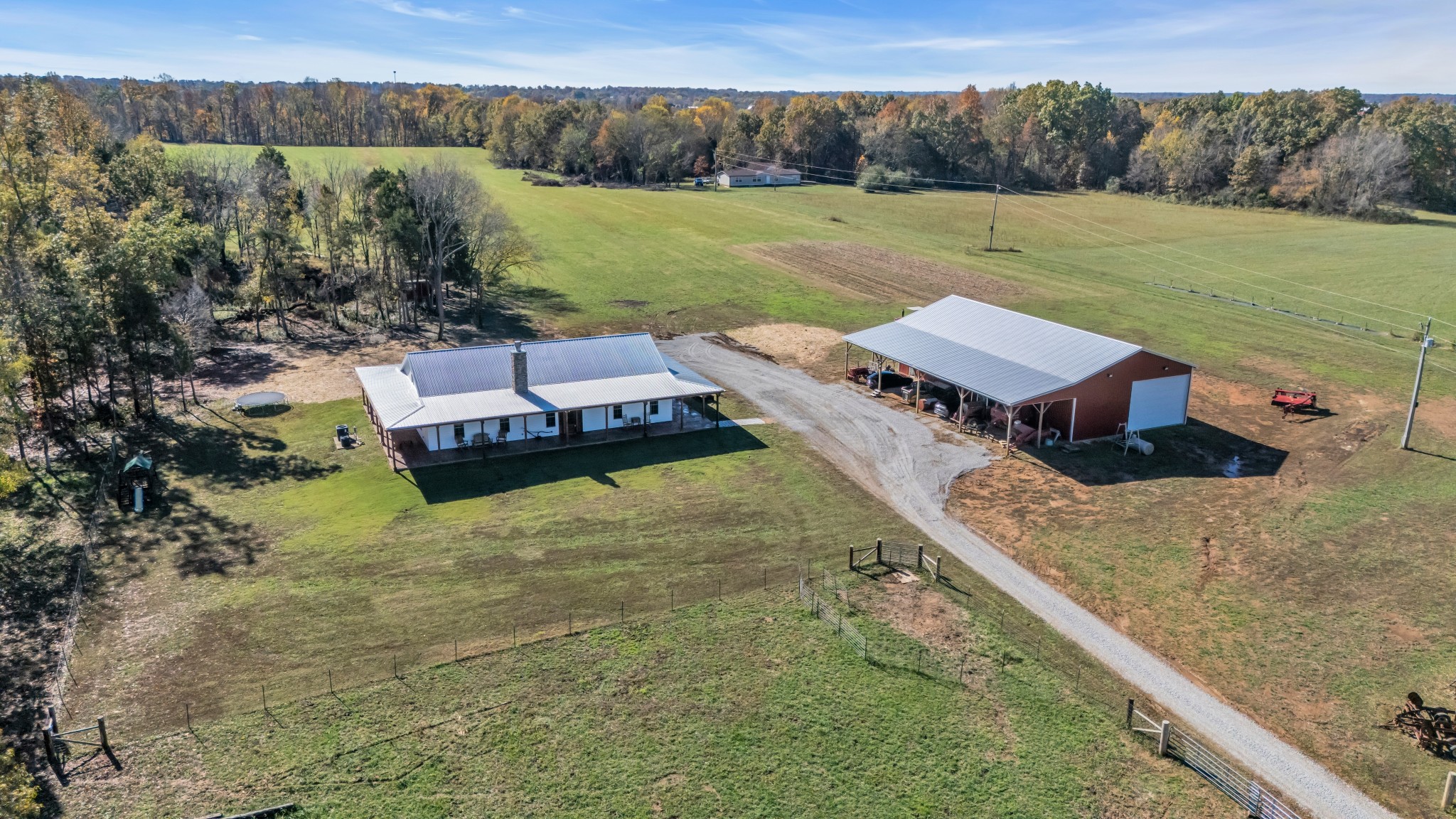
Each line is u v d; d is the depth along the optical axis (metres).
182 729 29.25
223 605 36.22
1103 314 87.12
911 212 153.62
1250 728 30.05
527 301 91.44
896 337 65.38
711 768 28.09
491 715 30.14
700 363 71.75
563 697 31.08
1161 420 57.44
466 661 32.81
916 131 197.25
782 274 104.62
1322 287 99.12
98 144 88.94
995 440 55.31
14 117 69.19
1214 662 33.50
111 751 28.20
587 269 105.06
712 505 45.88
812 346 77.06
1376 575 39.16
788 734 29.55
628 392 55.41
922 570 39.88
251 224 86.56
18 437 49.22
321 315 82.44
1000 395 53.06
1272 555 41.03
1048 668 33.16
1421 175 165.00
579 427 55.50
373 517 43.97
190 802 26.38
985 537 43.19
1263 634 35.06
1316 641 34.53
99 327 51.91
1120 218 151.88
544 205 146.12
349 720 29.73
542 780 27.47
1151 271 108.88
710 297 94.00
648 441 54.53
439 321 78.38
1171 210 162.88
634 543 41.75
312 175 133.88
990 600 37.59
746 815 26.36
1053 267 110.81
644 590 37.78
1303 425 58.00
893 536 43.03
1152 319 84.94
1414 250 121.81
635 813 26.38
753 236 126.06
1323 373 68.62
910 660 33.41
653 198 160.62
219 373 66.50
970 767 28.28
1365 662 33.19
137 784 26.97
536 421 54.34
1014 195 183.00
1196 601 37.47
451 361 55.03
